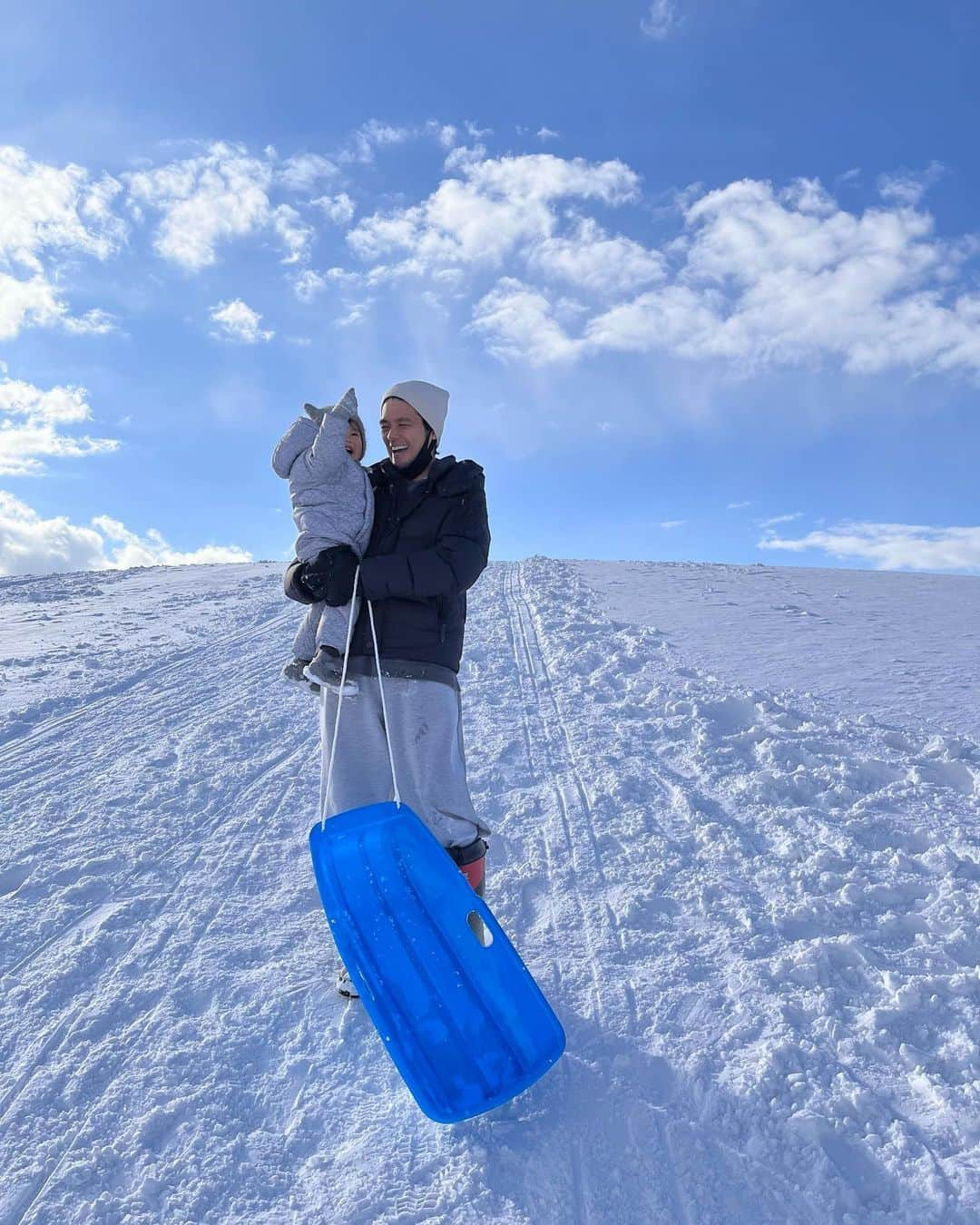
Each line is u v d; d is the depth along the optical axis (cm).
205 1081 246
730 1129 222
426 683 273
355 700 274
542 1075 240
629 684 662
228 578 1445
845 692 649
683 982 284
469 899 249
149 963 305
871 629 938
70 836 412
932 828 391
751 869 365
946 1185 201
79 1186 211
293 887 361
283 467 280
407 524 274
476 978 246
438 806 273
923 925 314
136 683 712
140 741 558
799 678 697
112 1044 261
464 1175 210
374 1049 259
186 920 335
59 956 310
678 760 506
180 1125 230
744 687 650
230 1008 279
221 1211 204
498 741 543
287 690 682
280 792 469
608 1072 244
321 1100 240
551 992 281
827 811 417
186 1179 213
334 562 262
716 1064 244
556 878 362
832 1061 244
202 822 431
